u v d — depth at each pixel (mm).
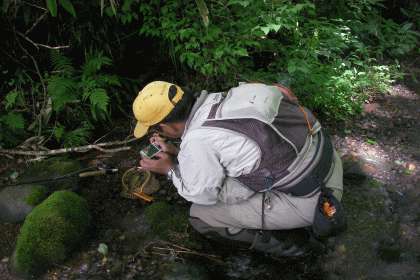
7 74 3387
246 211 1865
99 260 2139
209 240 2238
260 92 1718
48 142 3152
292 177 1691
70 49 3422
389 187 2605
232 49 2955
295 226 1856
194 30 2891
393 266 2004
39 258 2066
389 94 3893
